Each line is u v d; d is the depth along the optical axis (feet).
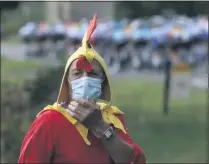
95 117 20.58
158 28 181.27
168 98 101.30
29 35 223.10
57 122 20.62
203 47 161.07
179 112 98.78
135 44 180.45
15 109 54.08
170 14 367.25
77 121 20.71
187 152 69.36
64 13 264.93
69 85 21.66
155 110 101.86
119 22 224.53
